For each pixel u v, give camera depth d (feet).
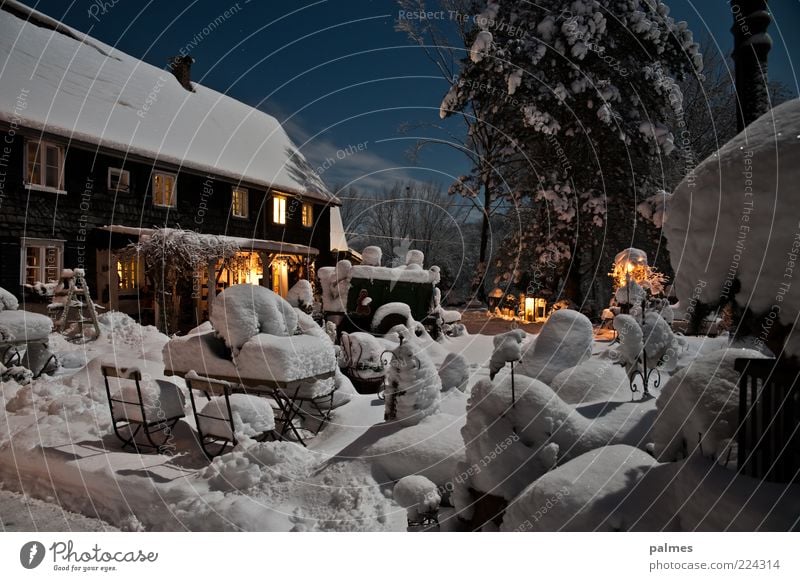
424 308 39.19
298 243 69.41
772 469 7.27
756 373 7.56
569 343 16.81
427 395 13.69
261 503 10.94
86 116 46.83
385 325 35.47
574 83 51.96
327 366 16.44
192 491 11.22
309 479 11.88
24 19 50.67
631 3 53.57
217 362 15.25
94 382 18.33
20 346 22.80
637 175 55.98
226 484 11.68
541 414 10.27
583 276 63.31
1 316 22.18
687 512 7.48
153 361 20.74
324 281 37.65
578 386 14.49
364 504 10.65
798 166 6.48
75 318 36.29
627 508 7.96
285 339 15.34
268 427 14.15
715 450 8.62
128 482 11.58
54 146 43.09
